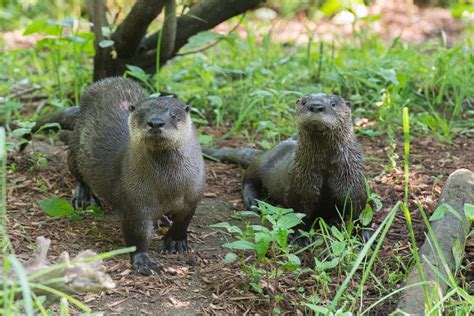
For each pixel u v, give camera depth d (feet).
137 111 21.79
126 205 22.36
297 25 54.65
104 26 33.27
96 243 23.94
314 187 24.41
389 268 22.17
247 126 34.50
